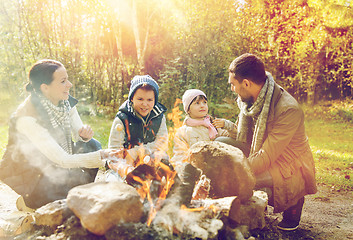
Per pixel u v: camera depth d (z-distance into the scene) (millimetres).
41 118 2271
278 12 9516
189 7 8867
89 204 1635
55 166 2350
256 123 2496
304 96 11492
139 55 10000
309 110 10648
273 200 2410
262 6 9430
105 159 2256
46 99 2320
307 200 3381
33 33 9219
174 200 1838
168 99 8852
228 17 9008
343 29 10695
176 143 3227
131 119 2615
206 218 1799
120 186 1792
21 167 2289
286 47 9875
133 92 2539
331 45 10859
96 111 10055
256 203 2189
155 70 10789
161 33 10539
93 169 2580
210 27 8742
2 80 9609
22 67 9125
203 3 8719
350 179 4086
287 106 2359
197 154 2260
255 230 2266
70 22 9234
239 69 2428
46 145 2178
